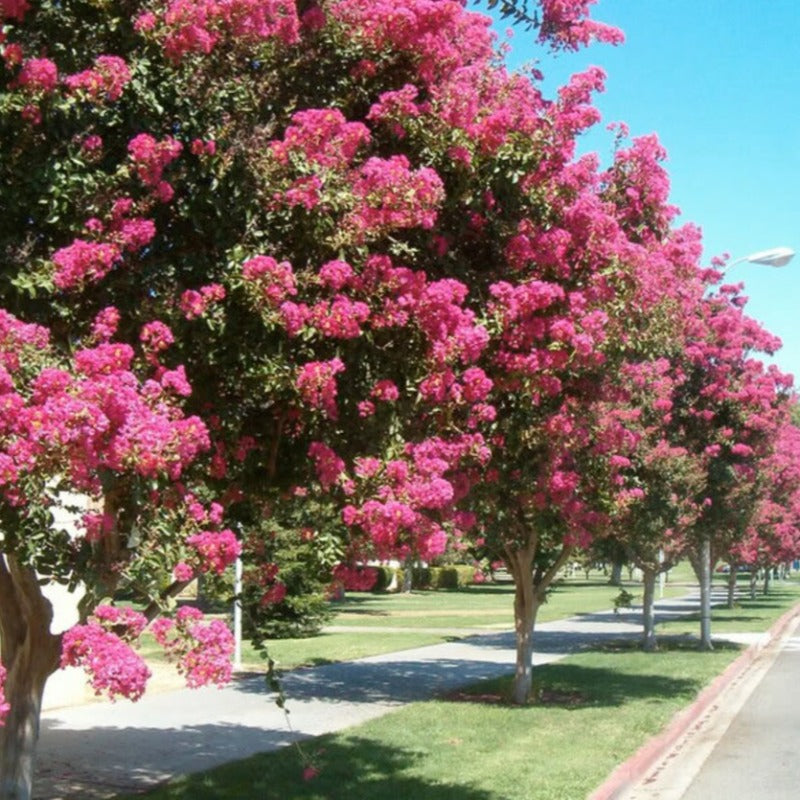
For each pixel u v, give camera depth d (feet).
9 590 20.90
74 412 13.46
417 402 20.27
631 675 61.31
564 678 59.21
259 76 20.51
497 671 64.64
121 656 14.56
